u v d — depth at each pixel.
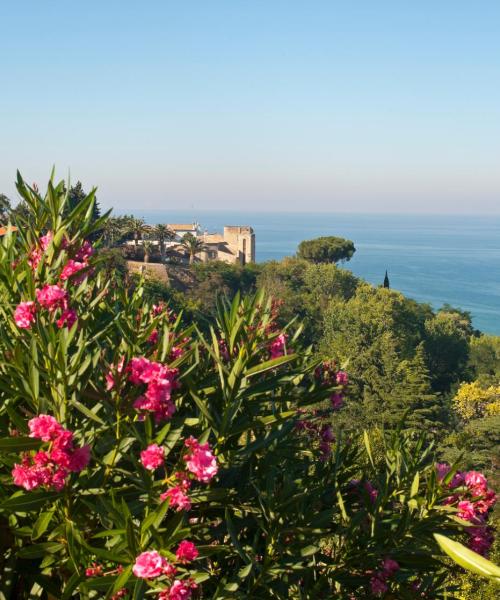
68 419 4.23
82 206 5.29
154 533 3.65
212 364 5.86
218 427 4.73
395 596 5.23
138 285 6.33
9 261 5.43
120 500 4.14
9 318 4.83
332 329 74.62
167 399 4.16
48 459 3.78
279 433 5.09
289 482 4.89
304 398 5.72
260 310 5.69
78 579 3.94
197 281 99.44
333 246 133.75
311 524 4.98
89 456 3.90
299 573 4.91
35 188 5.38
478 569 2.12
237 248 146.12
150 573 3.48
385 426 52.41
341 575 5.21
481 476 5.22
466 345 93.50
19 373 4.16
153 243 102.88
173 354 5.05
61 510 4.18
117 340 5.44
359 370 63.88
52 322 4.56
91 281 5.66
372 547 5.14
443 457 38.25
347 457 6.21
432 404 63.47
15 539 4.45
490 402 65.81
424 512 5.13
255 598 4.54
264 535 5.15
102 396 4.27
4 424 4.55
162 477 4.70
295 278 110.00
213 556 5.20
